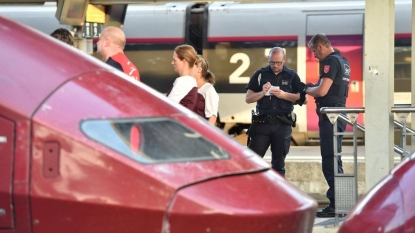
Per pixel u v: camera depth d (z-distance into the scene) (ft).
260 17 187.01
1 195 34.35
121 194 34.01
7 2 119.96
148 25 191.62
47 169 34.30
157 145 35.70
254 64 187.32
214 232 34.22
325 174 81.00
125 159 34.45
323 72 81.66
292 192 38.06
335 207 71.67
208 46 189.57
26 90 35.45
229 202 34.65
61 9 118.21
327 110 70.69
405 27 177.27
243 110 188.34
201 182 35.01
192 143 36.99
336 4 183.83
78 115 35.19
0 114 34.71
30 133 34.47
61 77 36.52
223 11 189.26
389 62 68.49
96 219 34.01
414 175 35.78
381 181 37.81
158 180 34.22
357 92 180.86
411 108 68.69
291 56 184.85
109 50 61.67
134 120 36.24
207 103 74.08
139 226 33.94
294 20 184.65
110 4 122.11
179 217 33.86
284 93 84.58
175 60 68.74
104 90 36.96
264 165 39.27
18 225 34.40
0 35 38.09
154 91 40.24
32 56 37.17
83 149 34.40
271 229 35.40
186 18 190.60
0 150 34.50
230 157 37.58
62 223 34.17
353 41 181.57
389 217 34.88
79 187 34.09
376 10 68.28
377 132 69.10
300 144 184.14
